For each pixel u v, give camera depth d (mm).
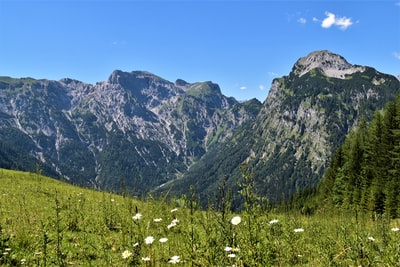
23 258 7672
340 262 6887
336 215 17875
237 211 6887
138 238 6973
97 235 11305
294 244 8867
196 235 6809
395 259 5988
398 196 38688
